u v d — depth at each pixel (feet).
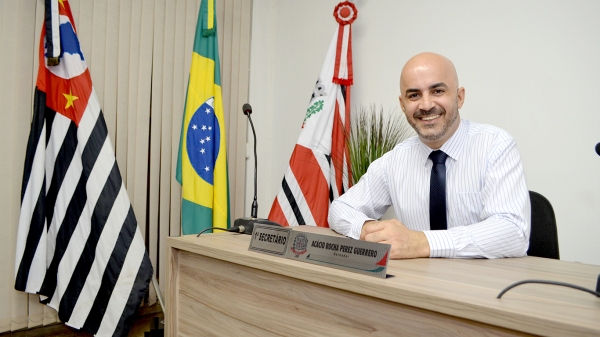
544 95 6.70
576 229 6.39
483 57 7.38
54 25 7.09
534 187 6.82
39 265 7.12
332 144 8.64
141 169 8.73
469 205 4.52
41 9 7.61
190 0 9.50
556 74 6.59
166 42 9.10
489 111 7.30
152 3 8.90
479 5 7.43
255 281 3.44
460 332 2.24
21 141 7.51
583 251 6.32
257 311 3.41
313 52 10.10
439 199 4.65
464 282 2.56
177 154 9.21
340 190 8.52
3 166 7.36
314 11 10.11
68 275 7.25
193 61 8.34
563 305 2.07
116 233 7.24
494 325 2.07
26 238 7.09
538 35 6.78
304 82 10.28
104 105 8.27
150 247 8.80
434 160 4.75
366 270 2.75
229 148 10.18
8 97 7.39
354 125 9.12
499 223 3.71
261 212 10.93
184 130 8.18
